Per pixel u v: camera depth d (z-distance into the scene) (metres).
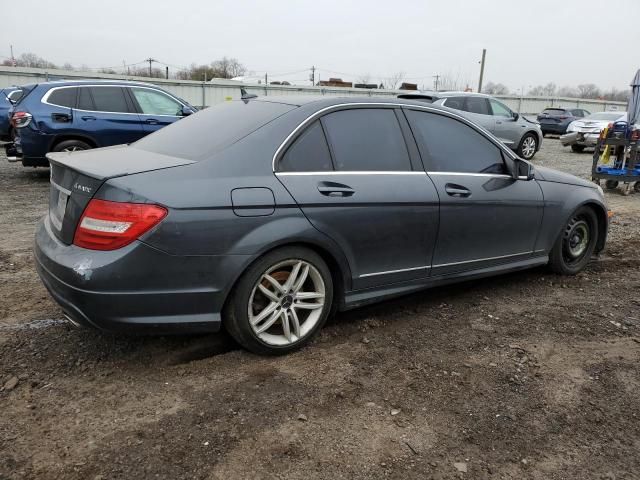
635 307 4.28
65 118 8.53
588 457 2.48
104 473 2.24
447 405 2.83
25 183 9.05
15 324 3.55
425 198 3.63
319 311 3.34
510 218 4.22
